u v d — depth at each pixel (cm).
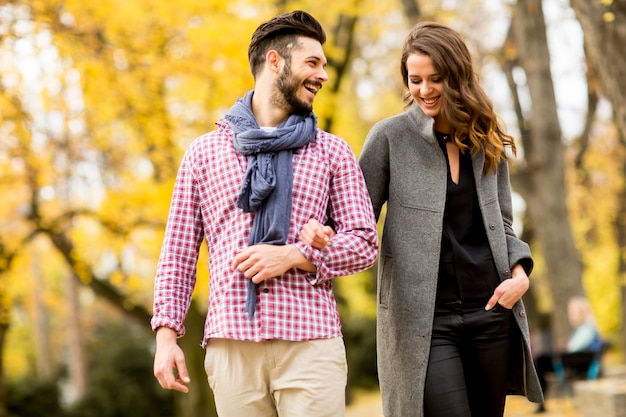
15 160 1097
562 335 1334
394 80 1608
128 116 1001
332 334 293
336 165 309
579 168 1712
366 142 360
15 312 3206
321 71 309
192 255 307
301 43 306
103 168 1098
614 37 575
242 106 310
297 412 290
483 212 340
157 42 954
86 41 926
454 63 334
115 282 1141
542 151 1330
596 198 1945
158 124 994
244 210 293
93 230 1180
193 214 309
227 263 294
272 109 310
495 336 337
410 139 351
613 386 771
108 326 2325
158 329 297
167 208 997
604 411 745
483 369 340
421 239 340
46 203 1257
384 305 350
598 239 2155
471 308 337
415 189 345
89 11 923
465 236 344
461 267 336
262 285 289
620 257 1969
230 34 910
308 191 298
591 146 1823
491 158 341
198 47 938
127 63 966
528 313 1958
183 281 304
